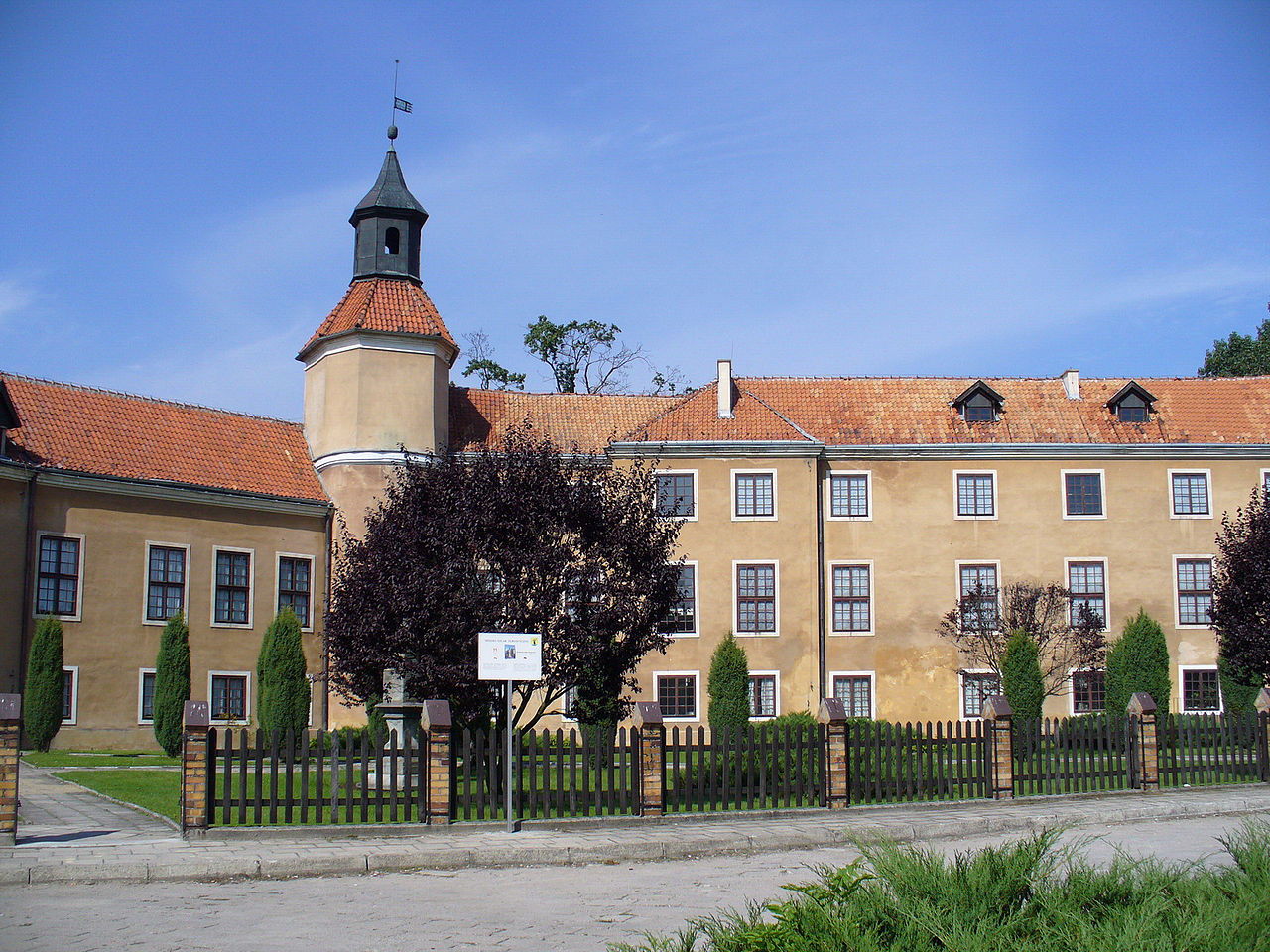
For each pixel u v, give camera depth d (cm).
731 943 829
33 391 3897
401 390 4394
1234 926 798
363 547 2578
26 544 3588
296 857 1658
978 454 4541
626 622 2325
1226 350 7275
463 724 2389
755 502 4388
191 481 4012
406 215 4647
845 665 4403
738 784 2181
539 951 1160
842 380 4809
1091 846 1847
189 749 1859
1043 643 4278
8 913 1356
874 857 930
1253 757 2753
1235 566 3750
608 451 4350
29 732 3509
